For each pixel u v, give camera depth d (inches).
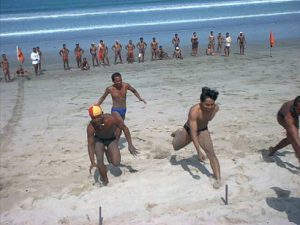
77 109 526.6
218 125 401.4
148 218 221.6
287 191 245.0
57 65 955.3
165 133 390.9
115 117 266.4
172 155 324.5
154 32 1387.8
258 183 258.2
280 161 292.0
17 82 773.3
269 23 1510.8
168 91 596.7
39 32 1444.4
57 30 1477.6
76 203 250.7
